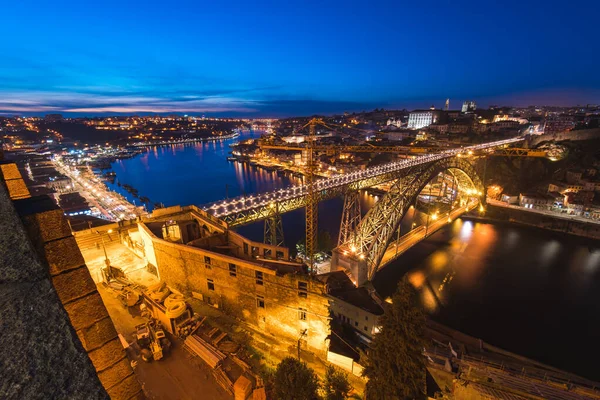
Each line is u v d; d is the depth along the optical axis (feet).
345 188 285.02
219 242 129.59
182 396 72.28
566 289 266.57
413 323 67.87
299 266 107.96
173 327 88.17
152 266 127.54
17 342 8.54
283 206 248.32
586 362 194.70
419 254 334.65
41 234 21.53
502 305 248.52
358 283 225.15
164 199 559.38
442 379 103.04
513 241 360.89
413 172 313.53
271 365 92.68
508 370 103.45
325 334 99.60
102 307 24.63
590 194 390.83
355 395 90.74
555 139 534.37
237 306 110.32
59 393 7.51
